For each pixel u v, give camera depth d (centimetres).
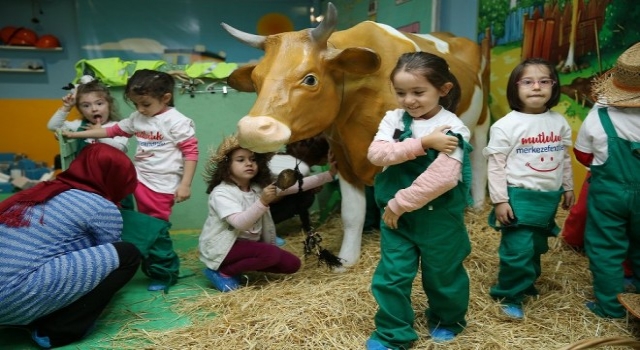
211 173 264
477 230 309
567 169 220
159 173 265
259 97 203
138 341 203
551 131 209
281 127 196
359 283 240
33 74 629
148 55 621
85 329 204
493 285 237
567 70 317
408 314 182
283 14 645
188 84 346
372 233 323
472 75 302
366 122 240
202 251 257
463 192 171
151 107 262
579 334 197
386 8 482
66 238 198
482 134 337
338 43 236
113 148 221
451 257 175
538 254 225
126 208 310
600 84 225
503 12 365
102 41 610
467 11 404
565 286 238
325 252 258
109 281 204
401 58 170
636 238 217
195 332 205
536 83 204
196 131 353
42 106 636
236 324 207
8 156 612
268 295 234
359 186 269
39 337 199
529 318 209
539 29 334
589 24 298
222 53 636
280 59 211
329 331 197
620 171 206
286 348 188
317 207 395
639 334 196
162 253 255
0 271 185
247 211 242
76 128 302
